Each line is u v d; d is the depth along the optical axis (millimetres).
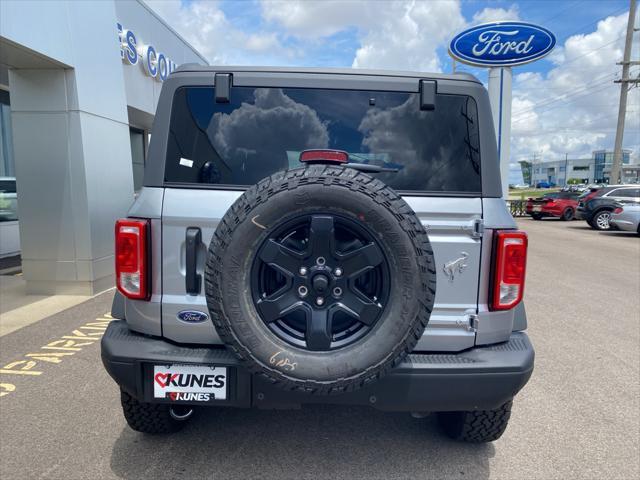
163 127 2371
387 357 2004
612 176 25812
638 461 2836
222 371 2234
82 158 6383
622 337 5234
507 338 2416
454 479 2617
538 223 22078
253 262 2008
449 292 2303
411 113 2457
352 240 2086
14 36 5297
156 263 2299
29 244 6570
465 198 2318
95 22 6750
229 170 2400
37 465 2652
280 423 3182
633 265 10117
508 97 11891
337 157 2123
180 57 14852
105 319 5527
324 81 2451
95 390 3635
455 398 2264
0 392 3588
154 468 2639
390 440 3002
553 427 3232
